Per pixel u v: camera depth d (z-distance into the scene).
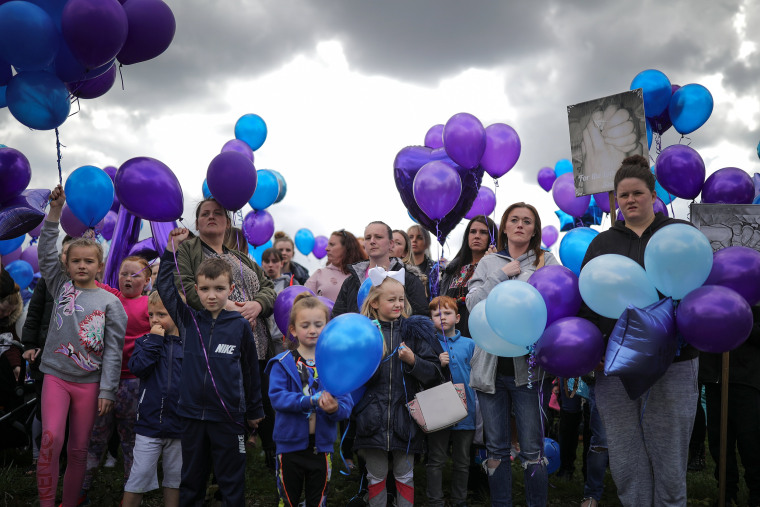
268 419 5.14
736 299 2.74
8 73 3.71
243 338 3.72
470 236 5.02
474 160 4.57
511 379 3.73
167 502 3.85
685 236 2.83
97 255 4.01
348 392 3.31
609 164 4.39
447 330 4.30
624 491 3.23
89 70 3.65
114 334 3.97
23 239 5.86
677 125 5.60
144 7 3.74
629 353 2.78
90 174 4.19
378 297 3.92
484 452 4.52
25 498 4.35
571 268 4.45
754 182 5.29
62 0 3.53
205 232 4.30
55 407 3.76
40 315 4.96
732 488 4.17
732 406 4.08
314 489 3.56
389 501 4.19
